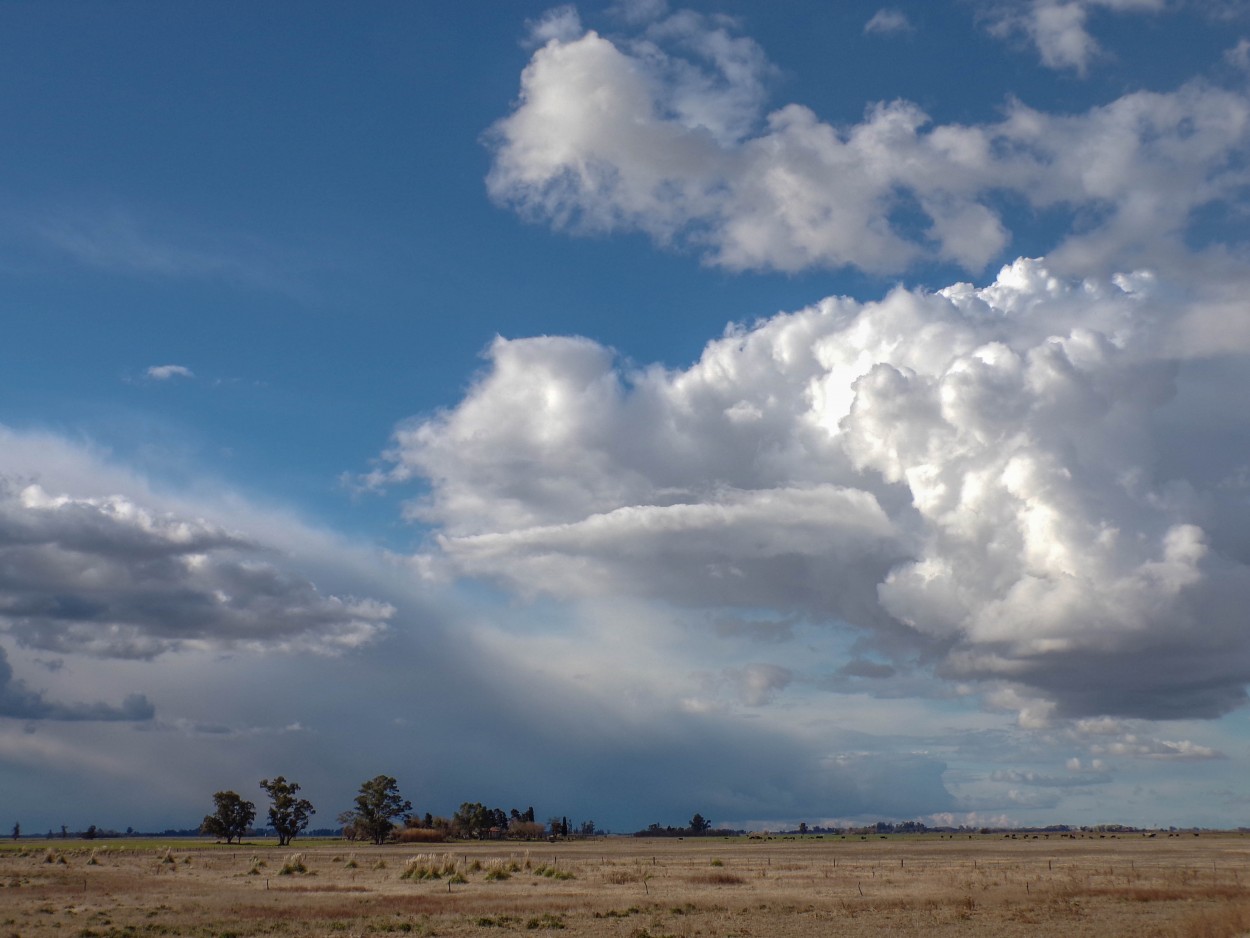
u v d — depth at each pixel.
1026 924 43.72
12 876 73.19
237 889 64.50
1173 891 56.56
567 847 197.50
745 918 47.06
